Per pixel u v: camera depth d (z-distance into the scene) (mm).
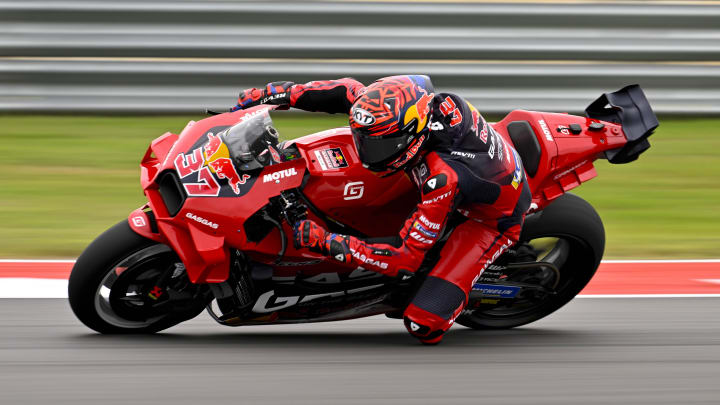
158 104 24875
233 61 24938
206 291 12797
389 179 12406
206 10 24656
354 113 11359
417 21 25156
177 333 13594
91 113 24750
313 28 25062
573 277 14469
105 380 11547
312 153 12359
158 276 12430
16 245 18609
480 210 12336
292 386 11570
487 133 12180
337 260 11758
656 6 25469
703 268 18094
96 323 12617
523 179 12672
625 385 12125
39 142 25656
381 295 13305
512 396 11578
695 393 11938
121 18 24453
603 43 25516
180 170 11547
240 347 13039
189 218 11383
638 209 22922
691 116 25969
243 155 11656
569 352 13414
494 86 25406
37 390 11219
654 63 25703
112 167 24219
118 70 24594
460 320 14531
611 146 13641
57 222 20312
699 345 13867
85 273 12023
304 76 25141
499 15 25234
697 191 24516
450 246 12852
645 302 16000
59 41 24391
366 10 25062
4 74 24375
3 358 12172
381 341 13711
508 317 14695
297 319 13047
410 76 12031
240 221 11484
